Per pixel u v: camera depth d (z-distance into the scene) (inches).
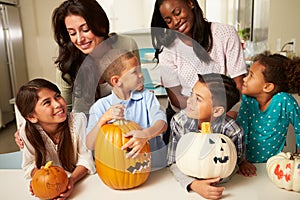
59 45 37.2
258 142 36.9
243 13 135.8
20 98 32.3
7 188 32.1
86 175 33.9
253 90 35.9
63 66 36.1
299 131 36.3
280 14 97.9
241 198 28.9
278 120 35.9
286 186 29.7
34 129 33.7
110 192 30.4
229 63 40.3
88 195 30.1
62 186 29.3
